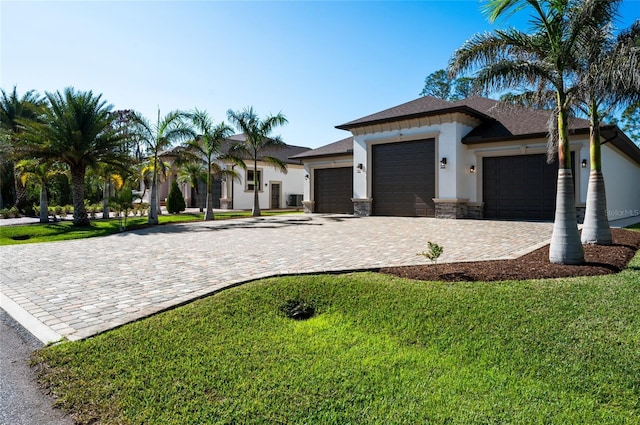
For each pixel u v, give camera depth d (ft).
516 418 8.70
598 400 9.42
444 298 16.06
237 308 15.89
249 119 70.69
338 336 13.46
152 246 33.35
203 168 82.23
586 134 43.70
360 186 62.49
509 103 29.01
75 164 57.72
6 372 10.98
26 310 15.85
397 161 58.49
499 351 11.95
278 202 109.50
